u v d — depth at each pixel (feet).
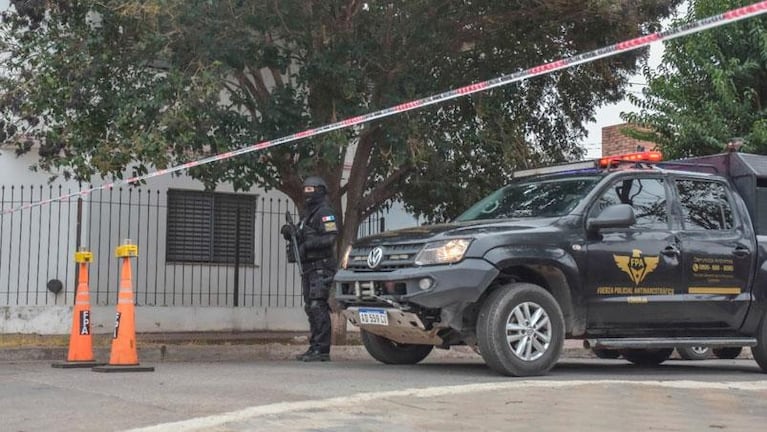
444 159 38.06
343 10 35.47
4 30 35.63
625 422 17.90
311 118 34.96
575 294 25.84
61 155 40.86
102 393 21.44
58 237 44.78
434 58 37.70
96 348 32.22
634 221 25.79
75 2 32.76
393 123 35.27
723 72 42.55
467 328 25.45
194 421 17.40
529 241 25.11
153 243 47.50
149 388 22.21
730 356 35.47
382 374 25.68
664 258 27.22
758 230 29.78
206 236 49.52
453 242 24.61
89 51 32.96
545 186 28.71
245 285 50.37
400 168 38.68
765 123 41.37
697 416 18.84
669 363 35.78
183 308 46.83
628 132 47.73
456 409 19.03
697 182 29.27
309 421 17.48
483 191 40.22
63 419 18.03
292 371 26.55
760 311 29.07
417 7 35.27
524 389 21.93
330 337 32.14
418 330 25.30
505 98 38.88
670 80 45.44
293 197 39.47
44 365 29.48
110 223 46.11
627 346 26.66
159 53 33.40
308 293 31.94
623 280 26.50
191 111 31.94
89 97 33.09
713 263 28.17
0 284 43.93
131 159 32.53
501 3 36.24
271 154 35.24
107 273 45.96
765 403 20.94
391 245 25.99
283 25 34.55
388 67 36.22
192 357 34.06
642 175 28.07
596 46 38.52
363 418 17.83
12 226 44.14
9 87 33.04
